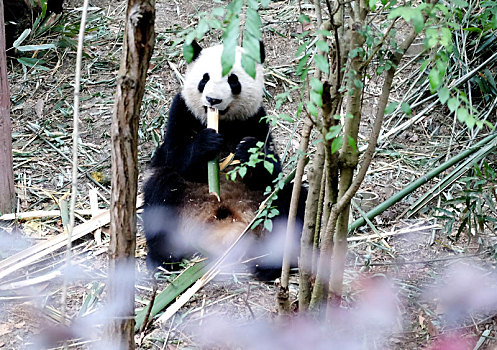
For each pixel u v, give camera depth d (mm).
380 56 3318
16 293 5090
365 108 7730
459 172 6090
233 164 5707
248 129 6176
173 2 9648
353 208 6230
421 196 6453
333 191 3596
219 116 6000
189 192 5895
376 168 6922
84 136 7547
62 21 9086
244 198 5848
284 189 5680
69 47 8805
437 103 7668
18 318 4762
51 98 8055
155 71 8414
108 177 6949
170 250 5676
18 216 6152
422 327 4633
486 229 5969
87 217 6297
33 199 6555
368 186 6637
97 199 6559
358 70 3279
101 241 5918
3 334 4574
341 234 3787
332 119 3234
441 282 5184
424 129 7457
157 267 5551
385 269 5402
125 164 2957
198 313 4918
